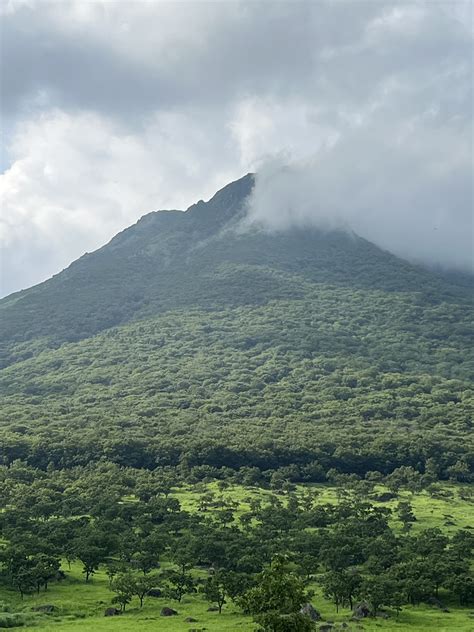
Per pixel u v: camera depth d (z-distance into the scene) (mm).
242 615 124312
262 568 150750
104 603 132000
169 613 125188
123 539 165875
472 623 121125
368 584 132000
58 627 113875
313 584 150500
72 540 163500
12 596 137000
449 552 160750
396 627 117938
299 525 189000
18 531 172375
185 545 162250
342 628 115625
